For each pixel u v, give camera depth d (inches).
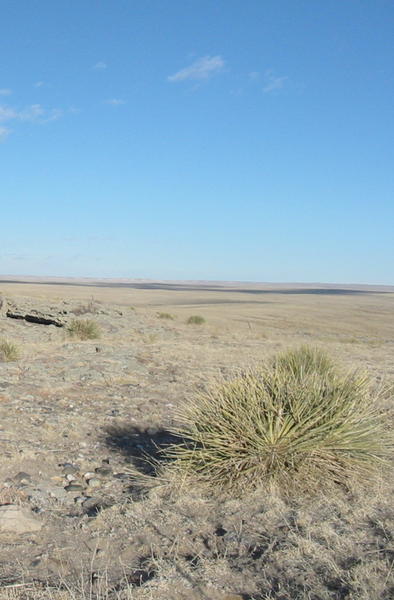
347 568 160.2
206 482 225.8
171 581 153.2
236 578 156.6
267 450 224.7
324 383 259.4
